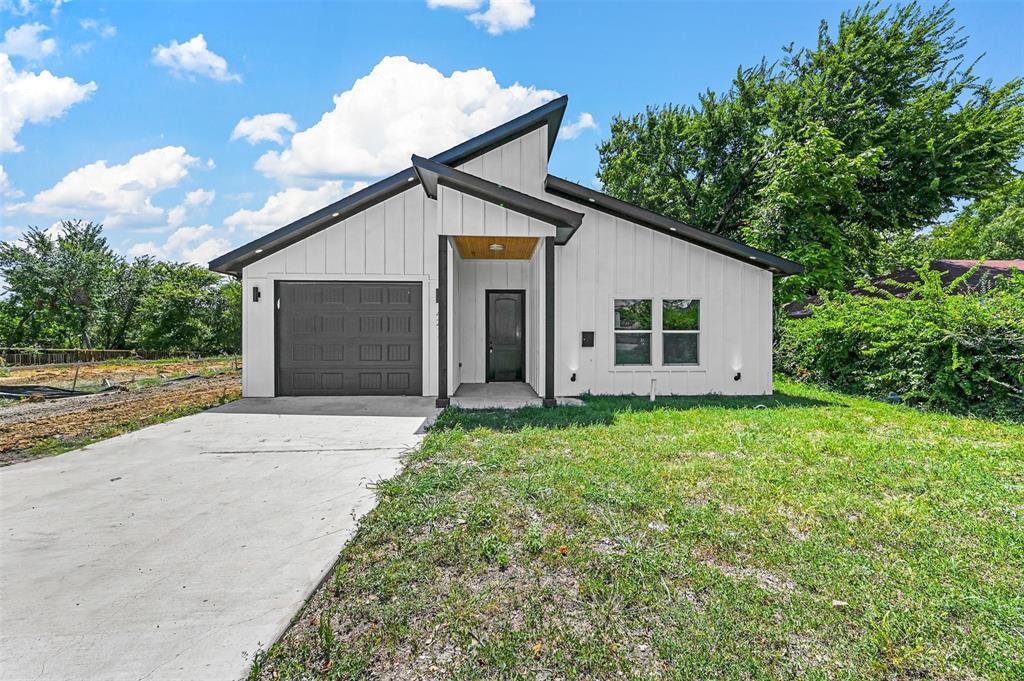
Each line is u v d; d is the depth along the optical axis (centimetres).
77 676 195
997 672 195
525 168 970
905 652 206
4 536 320
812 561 277
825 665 200
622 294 954
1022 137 1505
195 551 298
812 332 1077
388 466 470
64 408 843
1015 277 824
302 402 861
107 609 239
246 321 921
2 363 2011
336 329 935
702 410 742
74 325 3192
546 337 772
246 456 510
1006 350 741
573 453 490
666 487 387
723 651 206
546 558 280
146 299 3098
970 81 1616
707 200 2152
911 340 855
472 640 216
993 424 650
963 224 3234
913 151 1573
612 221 955
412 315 939
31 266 3062
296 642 216
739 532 310
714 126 2052
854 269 1888
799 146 1476
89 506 372
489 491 380
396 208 936
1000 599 240
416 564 277
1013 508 351
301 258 927
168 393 1060
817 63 1845
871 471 432
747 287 966
